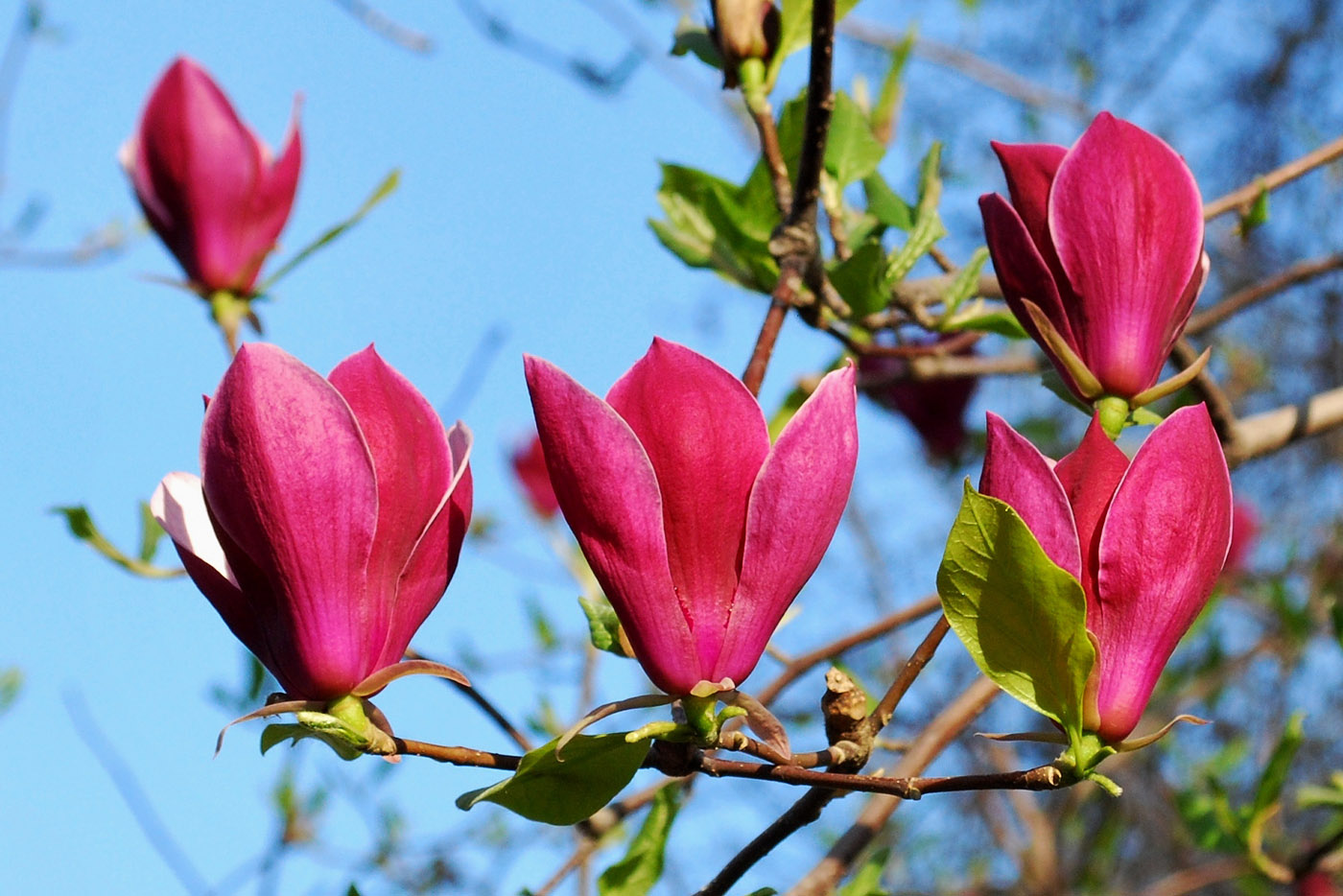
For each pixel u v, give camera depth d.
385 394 1.01
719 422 1.00
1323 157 1.34
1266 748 2.75
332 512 1.00
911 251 1.26
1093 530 1.02
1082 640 1.00
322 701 1.01
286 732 1.01
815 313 1.26
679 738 1.01
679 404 0.99
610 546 1.00
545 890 1.32
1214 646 2.45
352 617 1.01
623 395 1.00
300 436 1.00
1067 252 1.08
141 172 1.33
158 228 1.34
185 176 1.32
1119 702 1.01
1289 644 2.52
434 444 1.02
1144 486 1.02
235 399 0.99
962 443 1.80
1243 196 1.34
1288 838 2.65
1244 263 3.63
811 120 1.17
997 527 1.00
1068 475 1.03
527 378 0.99
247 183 1.33
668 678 1.00
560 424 0.99
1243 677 2.84
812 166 1.18
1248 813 1.48
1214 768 2.01
